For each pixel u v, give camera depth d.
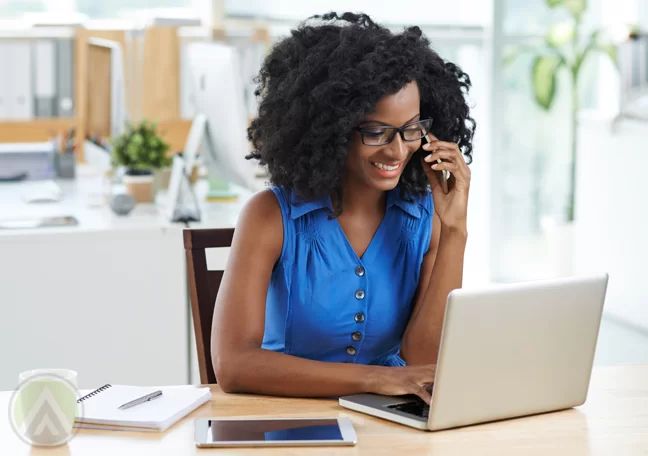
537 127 5.87
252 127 1.84
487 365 1.41
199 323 1.97
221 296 1.68
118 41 4.87
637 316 4.77
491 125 5.83
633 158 4.71
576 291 1.48
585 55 5.70
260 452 1.32
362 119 1.61
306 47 1.72
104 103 4.28
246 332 1.64
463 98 1.82
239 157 3.12
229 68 3.08
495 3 5.72
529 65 5.81
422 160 1.78
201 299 1.98
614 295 4.94
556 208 5.94
